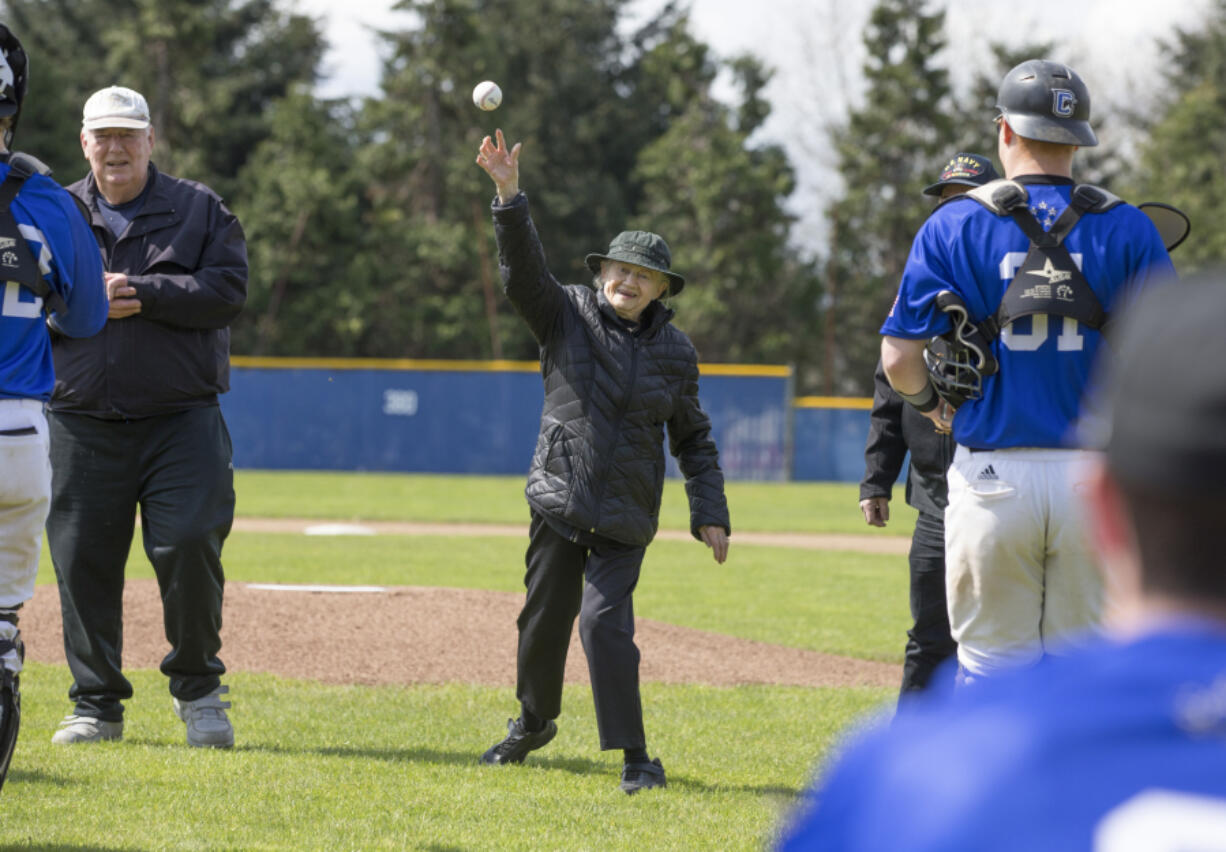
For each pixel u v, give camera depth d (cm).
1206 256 10850
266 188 10469
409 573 2884
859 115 11338
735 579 3017
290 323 10600
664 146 11556
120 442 1255
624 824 1050
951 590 891
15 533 934
